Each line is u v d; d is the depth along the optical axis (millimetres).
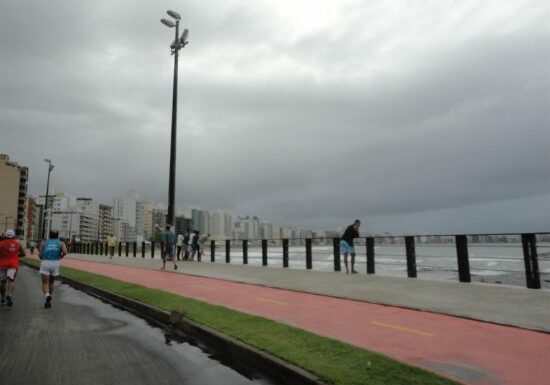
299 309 8906
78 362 5863
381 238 15008
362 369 4910
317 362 5188
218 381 5137
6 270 11234
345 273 15516
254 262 27125
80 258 35125
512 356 5516
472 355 5586
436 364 5250
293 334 6574
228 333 6766
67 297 13023
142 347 6695
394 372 4793
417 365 5227
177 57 25906
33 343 6953
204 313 8375
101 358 6062
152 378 5219
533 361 5309
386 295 10242
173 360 5980
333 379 4629
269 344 6027
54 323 8719
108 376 5289
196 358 6090
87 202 189625
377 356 5367
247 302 9930
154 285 13781
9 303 11125
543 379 4719
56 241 11180
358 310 8688
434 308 8531
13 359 6004
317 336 6418
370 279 13328
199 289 12461
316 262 25812
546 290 10273
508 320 7352
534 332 6672
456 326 7148
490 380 4703
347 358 5320
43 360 5957
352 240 15781
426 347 5973
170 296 10805
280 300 10117
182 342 7039
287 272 16484
